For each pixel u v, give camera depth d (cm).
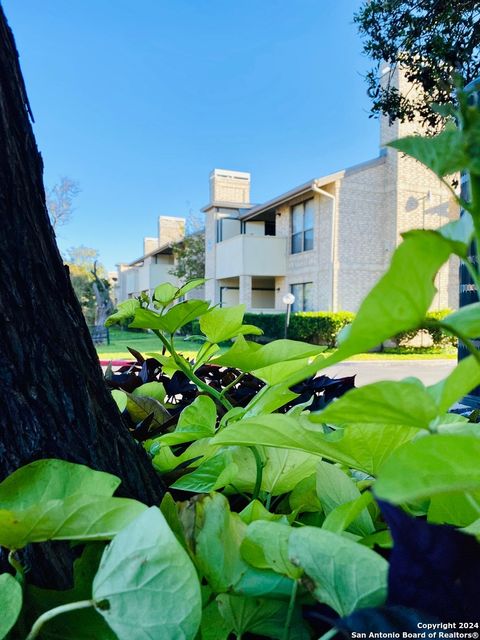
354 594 35
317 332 1223
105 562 38
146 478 72
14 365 60
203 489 68
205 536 45
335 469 62
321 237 1323
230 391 151
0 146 66
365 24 554
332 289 1264
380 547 48
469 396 258
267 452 71
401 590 32
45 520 40
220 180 2048
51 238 75
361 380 788
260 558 43
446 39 500
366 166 1276
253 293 1845
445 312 1035
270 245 1554
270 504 78
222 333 101
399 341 1242
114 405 77
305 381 137
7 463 57
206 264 1983
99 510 41
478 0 480
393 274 22
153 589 35
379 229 1297
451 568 31
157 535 37
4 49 71
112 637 42
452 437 27
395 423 33
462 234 33
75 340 72
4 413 58
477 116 23
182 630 34
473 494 49
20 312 63
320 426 79
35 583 51
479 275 24
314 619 43
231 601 43
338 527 44
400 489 24
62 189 2384
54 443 61
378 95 597
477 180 25
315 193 1355
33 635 35
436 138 24
